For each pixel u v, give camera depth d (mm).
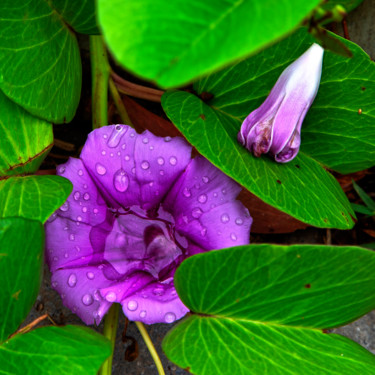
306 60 323
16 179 330
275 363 312
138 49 234
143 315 321
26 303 310
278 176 332
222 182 332
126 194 335
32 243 301
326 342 322
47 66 334
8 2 319
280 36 243
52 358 309
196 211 332
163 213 337
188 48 236
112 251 334
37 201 318
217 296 314
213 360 311
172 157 332
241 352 314
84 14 337
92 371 309
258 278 309
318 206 335
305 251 301
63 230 331
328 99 344
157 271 333
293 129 327
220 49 237
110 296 324
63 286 328
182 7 243
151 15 240
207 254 302
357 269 308
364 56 336
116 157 333
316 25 289
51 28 335
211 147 328
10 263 299
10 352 310
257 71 342
